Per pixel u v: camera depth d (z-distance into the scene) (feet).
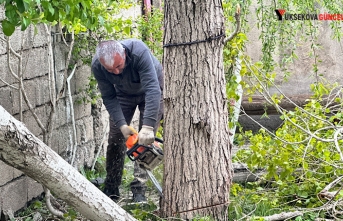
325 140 19.93
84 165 28.60
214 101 17.60
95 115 30.01
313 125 23.45
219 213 18.04
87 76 28.96
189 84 17.44
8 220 21.31
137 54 19.24
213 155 17.76
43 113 24.45
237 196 20.74
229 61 22.00
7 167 21.76
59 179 13.30
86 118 28.89
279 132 22.47
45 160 12.89
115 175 23.26
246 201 21.13
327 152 21.24
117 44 18.80
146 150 18.51
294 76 37.01
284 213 19.75
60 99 25.96
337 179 20.22
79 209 14.06
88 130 29.09
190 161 17.72
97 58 19.75
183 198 17.89
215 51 17.44
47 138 22.21
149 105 18.81
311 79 36.91
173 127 17.80
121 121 20.07
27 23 14.80
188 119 17.56
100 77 20.16
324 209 19.66
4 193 21.52
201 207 17.85
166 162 18.08
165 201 18.24
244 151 23.40
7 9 14.05
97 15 17.21
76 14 15.76
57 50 25.75
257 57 36.83
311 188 21.67
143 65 19.24
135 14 34.83
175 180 17.93
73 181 13.57
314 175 22.31
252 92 22.68
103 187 24.45
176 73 17.52
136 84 20.62
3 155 12.42
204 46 17.26
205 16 17.19
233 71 23.17
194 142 17.66
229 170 18.31
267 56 28.45
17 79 20.15
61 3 15.23
